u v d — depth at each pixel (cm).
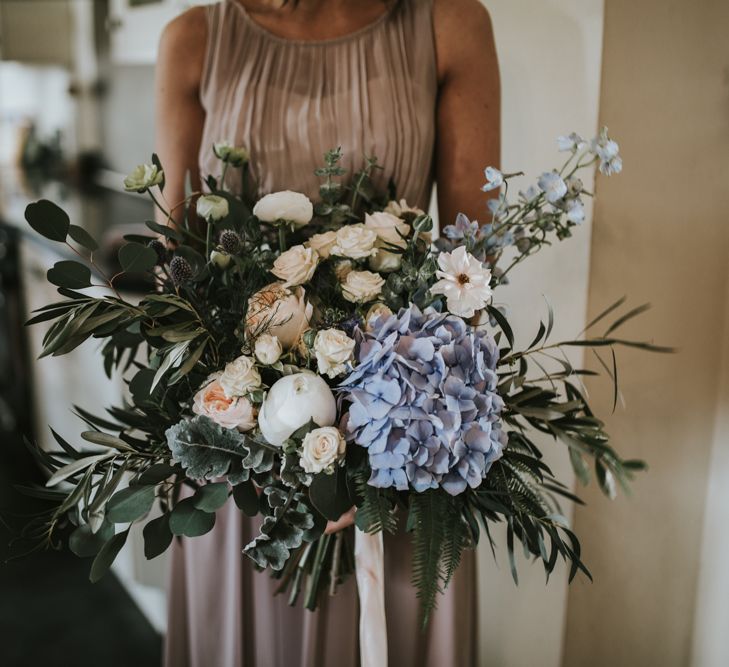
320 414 87
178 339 90
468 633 141
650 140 136
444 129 129
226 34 128
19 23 408
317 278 100
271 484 92
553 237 140
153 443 97
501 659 173
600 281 137
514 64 142
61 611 241
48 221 92
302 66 126
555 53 134
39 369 309
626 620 163
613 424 147
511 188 147
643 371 148
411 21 125
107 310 93
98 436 94
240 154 114
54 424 298
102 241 268
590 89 129
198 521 89
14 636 229
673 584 167
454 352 88
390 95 123
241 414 89
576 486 148
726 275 155
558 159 137
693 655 173
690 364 155
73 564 267
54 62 423
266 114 126
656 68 134
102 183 414
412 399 86
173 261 94
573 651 158
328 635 137
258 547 90
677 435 157
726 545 161
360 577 112
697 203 147
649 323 146
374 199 120
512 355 100
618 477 94
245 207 107
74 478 98
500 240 102
